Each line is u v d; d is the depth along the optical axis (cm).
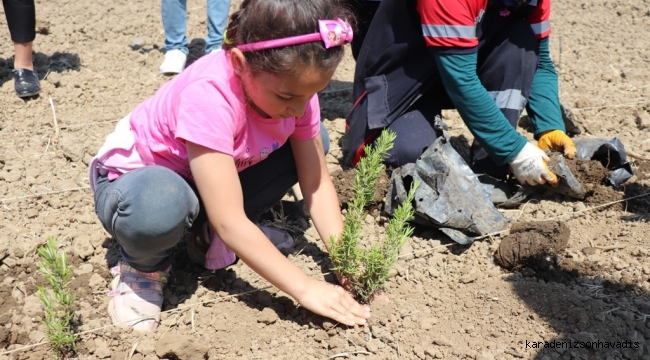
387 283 286
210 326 261
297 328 261
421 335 259
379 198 322
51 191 339
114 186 240
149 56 482
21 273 287
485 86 337
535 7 335
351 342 254
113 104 423
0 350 248
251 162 258
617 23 551
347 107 438
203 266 289
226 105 232
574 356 247
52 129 394
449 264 298
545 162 321
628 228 312
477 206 310
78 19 531
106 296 275
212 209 239
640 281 281
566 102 429
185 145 242
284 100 223
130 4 566
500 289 278
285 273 247
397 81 337
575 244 305
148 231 234
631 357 247
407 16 329
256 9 214
